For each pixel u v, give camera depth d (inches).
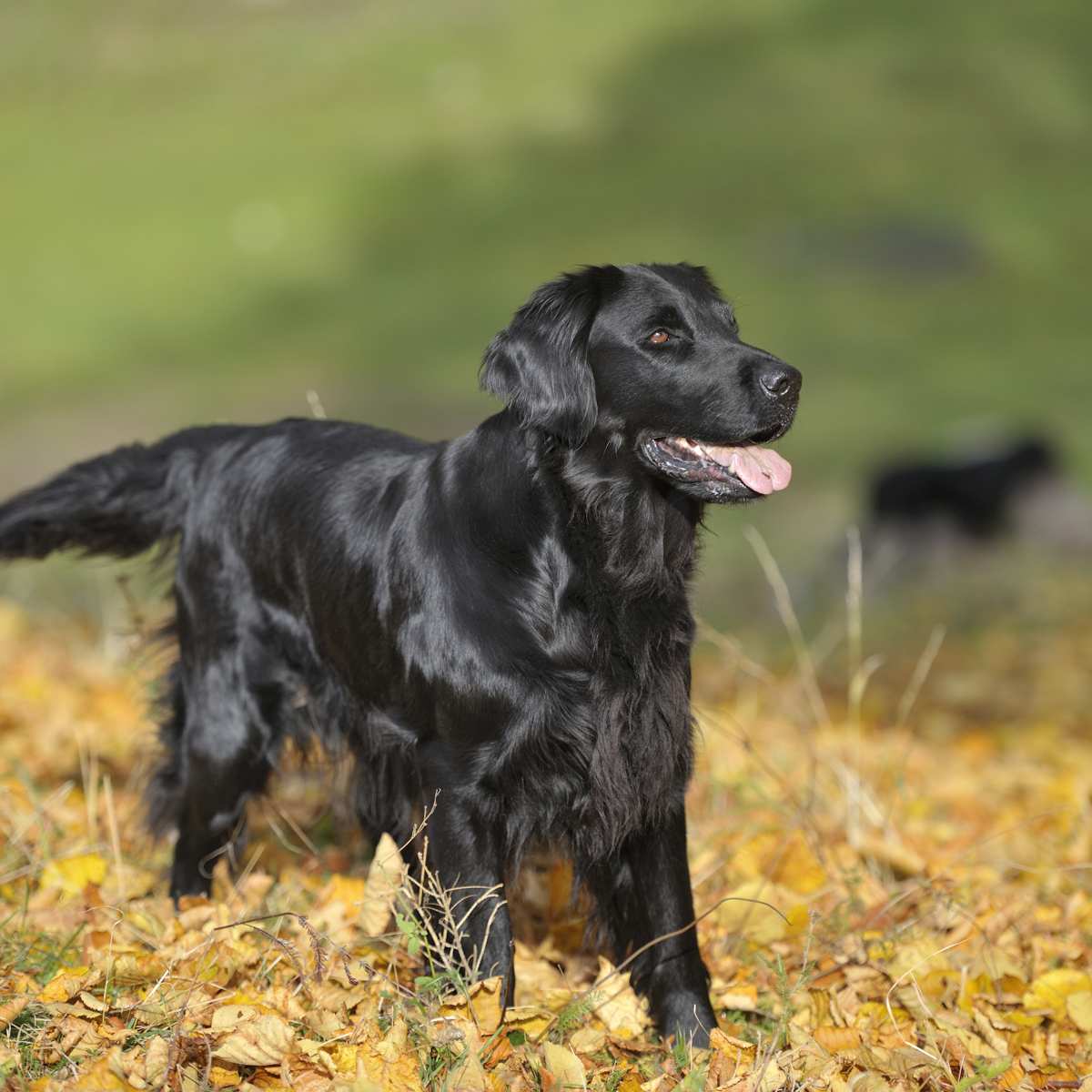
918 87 3253.0
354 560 301.7
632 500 276.7
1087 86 3287.4
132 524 358.6
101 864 337.4
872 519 1026.1
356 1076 234.8
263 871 349.1
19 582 796.0
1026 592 887.7
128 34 3718.0
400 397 1817.2
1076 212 2726.4
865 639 842.2
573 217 2731.3
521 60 3449.8
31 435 1729.8
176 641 364.5
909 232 2620.6
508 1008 266.7
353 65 3467.0
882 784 471.5
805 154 2987.2
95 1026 249.4
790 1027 271.6
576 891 295.4
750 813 397.7
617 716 270.5
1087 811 438.3
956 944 310.5
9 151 3073.3
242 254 2581.2
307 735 332.8
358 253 2596.0
